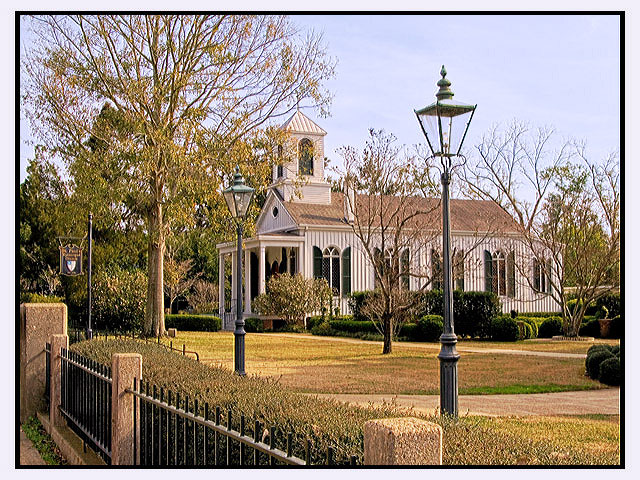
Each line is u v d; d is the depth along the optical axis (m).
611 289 28.59
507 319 27.56
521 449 5.08
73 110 24.69
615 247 27.38
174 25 25.06
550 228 29.11
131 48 25.02
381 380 14.36
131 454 5.84
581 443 8.15
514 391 12.88
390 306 21.67
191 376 6.86
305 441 3.63
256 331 33.66
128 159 24.70
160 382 6.39
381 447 3.12
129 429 5.86
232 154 25.25
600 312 32.09
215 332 33.38
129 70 24.59
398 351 22.09
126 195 25.27
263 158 26.42
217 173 25.44
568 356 20.02
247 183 26.50
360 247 35.81
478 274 37.34
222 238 26.44
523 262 33.25
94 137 26.61
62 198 34.06
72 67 24.70
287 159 27.36
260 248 34.31
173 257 44.03
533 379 14.62
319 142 38.31
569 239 29.19
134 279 31.06
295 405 5.28
